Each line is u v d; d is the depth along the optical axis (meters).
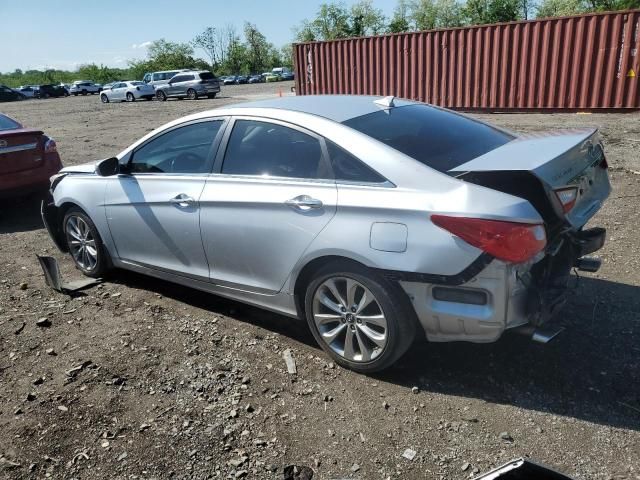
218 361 3.40
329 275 3.15
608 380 3.02
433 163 2.97
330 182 3.13
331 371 3.26
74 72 99.94
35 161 6.91
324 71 17.11
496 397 2.94
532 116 13.20
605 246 4.94
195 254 3.86
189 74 33.81
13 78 100.94
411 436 2.69
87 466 2.56
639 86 12.16
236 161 3.62
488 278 2.63
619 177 7.23
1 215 7.32
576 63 12.84
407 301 2.92
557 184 2.76
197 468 2.53
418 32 15.02
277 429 2.77
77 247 4.91
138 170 4.27
